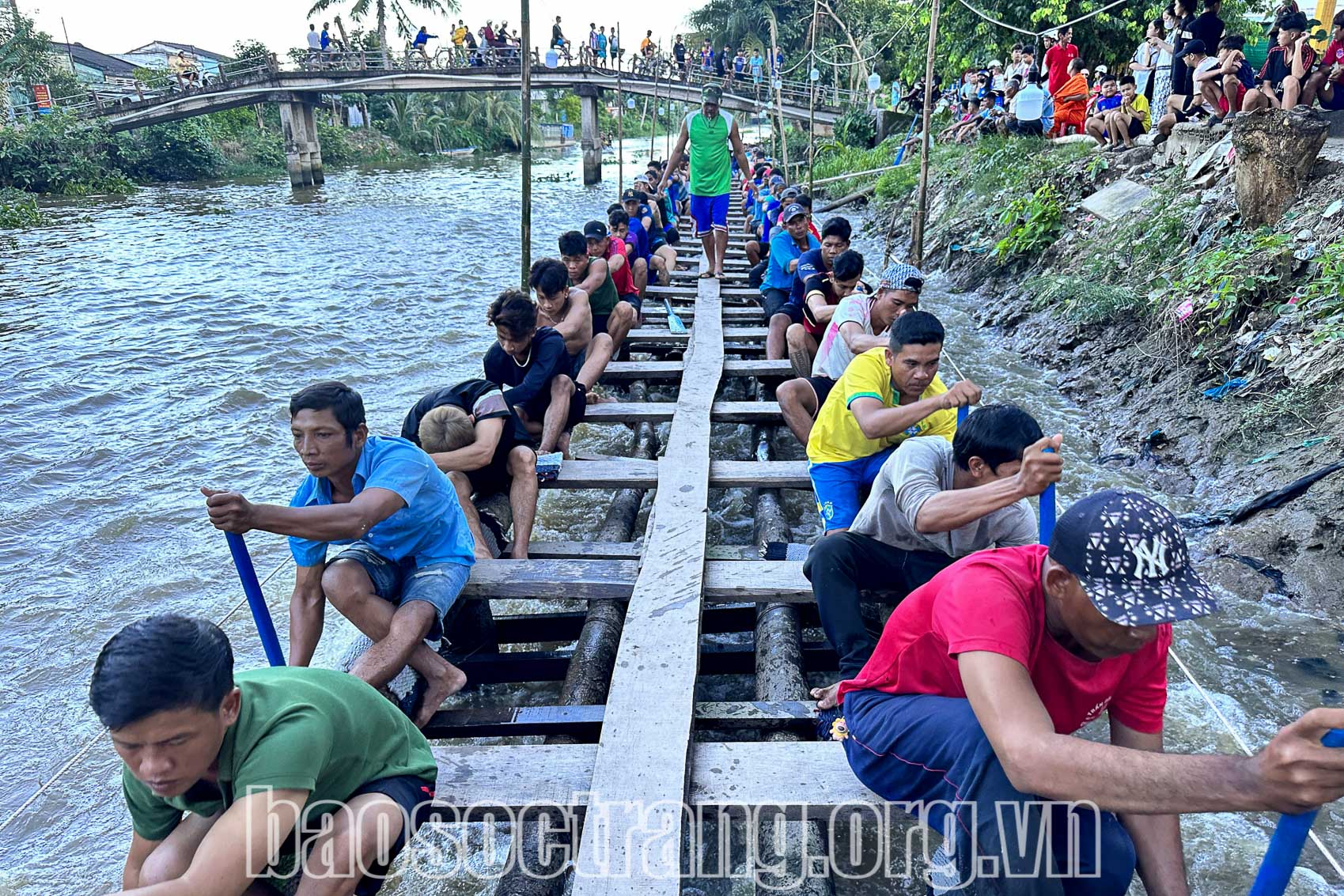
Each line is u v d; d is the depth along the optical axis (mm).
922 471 2783
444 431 3859
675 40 30156
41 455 6156
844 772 2682
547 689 3723
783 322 6773
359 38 37094
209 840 1801
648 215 9906
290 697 1969
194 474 5844
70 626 4180
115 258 14172
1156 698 2033
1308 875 2561
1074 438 5680
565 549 4102
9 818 3084
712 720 3014
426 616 3031
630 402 6391
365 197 24219
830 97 25953
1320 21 11984
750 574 3699
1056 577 1784
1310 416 4566
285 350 8555
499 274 12391
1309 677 3375
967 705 2072
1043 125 11664
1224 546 4105
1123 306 6387
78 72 40562
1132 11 15430
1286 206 5863
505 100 44969
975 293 9234
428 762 2297
